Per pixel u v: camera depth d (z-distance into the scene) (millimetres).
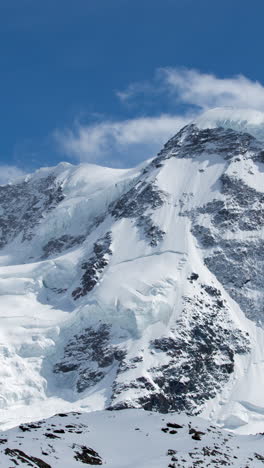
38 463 96375
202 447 106312
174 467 98812
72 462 99188
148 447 106812
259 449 109375
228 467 101125
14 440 103375
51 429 111000
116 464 100875
